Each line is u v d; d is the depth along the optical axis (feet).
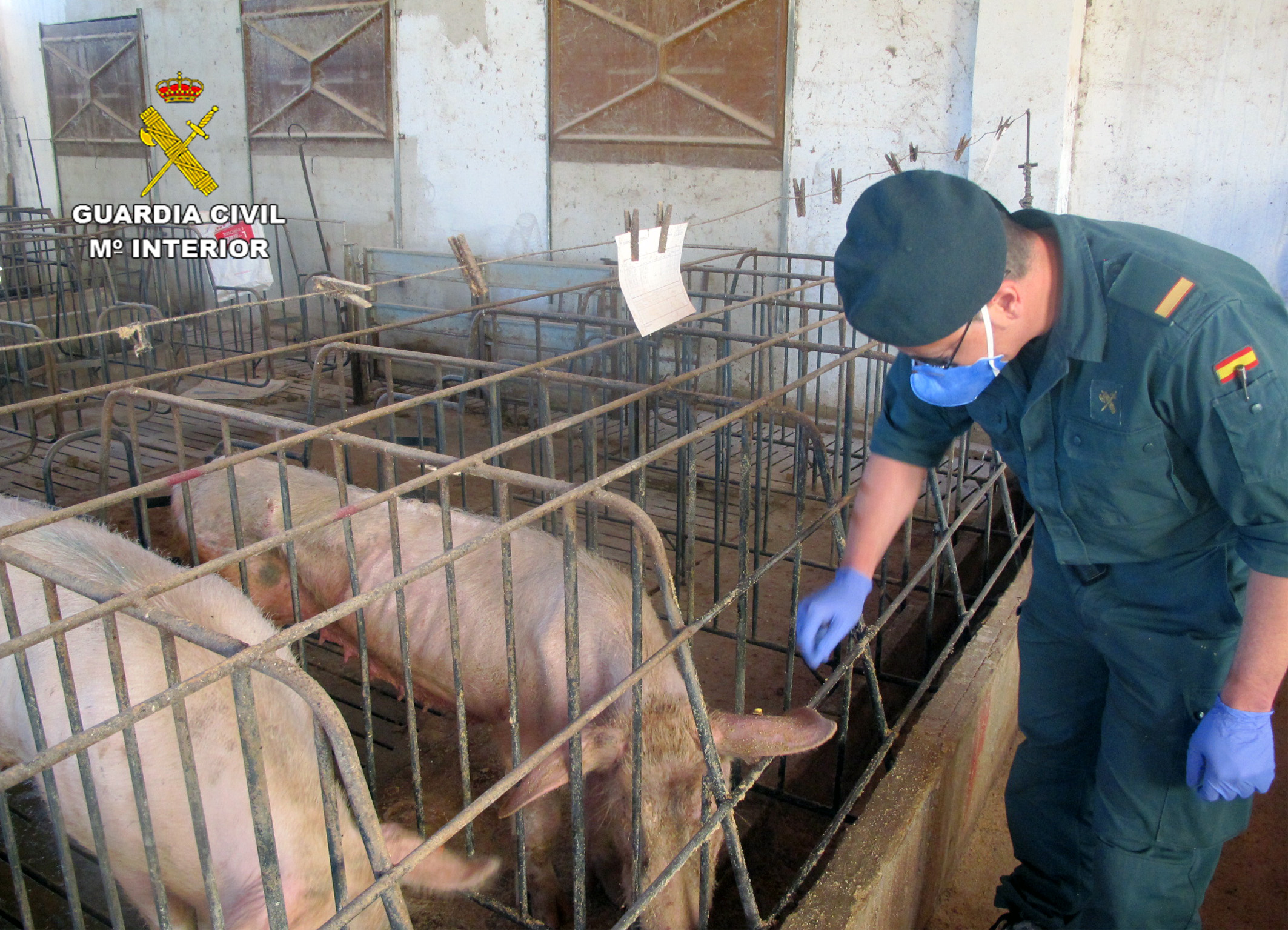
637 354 13.85
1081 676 6.99
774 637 12.19
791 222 22.76
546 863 8.38
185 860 6.89
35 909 8.14
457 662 6.80
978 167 19.90
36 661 7.28
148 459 18.35
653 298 8.23
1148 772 6.22
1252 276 5.41
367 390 22.86
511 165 26.43
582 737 6.95
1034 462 6.04
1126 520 5.80
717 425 7.47
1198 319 5.06
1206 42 18.34
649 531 6.07
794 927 6.29
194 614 7.89
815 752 10.43
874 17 20.76
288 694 7.48
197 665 7.28
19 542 8.27
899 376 6.74
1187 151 18.95
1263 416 4.93
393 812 9.28
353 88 28.94
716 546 11.85
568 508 5.92
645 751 7.12
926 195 4.91
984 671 9.46
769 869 9.20
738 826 9.25
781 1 21.77
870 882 6.72
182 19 32.42
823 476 9.46
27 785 9.68
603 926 8.45
